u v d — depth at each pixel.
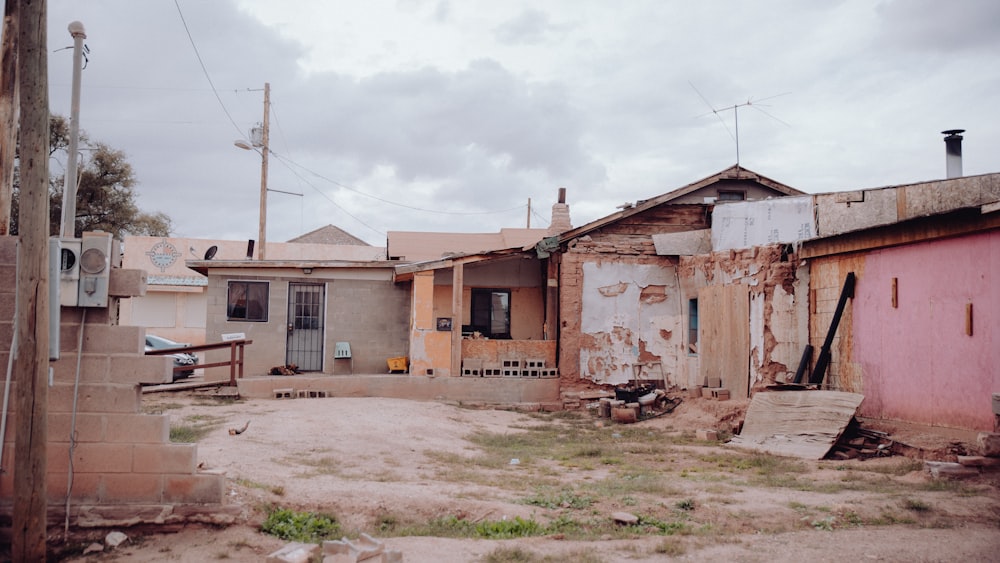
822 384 14.13
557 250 19.89
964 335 11.06
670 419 16.47
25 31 6.16
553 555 6.41
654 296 19.73
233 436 11.80
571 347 19.34
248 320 20.08
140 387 7.12
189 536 6.80
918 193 16.25
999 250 10.46
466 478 9.89
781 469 10.66
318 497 8.06
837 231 17.09
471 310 21.89
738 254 16.77
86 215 37.41
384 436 12.70
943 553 6.36
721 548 6.67
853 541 6.81
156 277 30.38
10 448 6.79
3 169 7.36
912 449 10.89
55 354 6.71
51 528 6.77
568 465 11.36
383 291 20.72
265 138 26.47
